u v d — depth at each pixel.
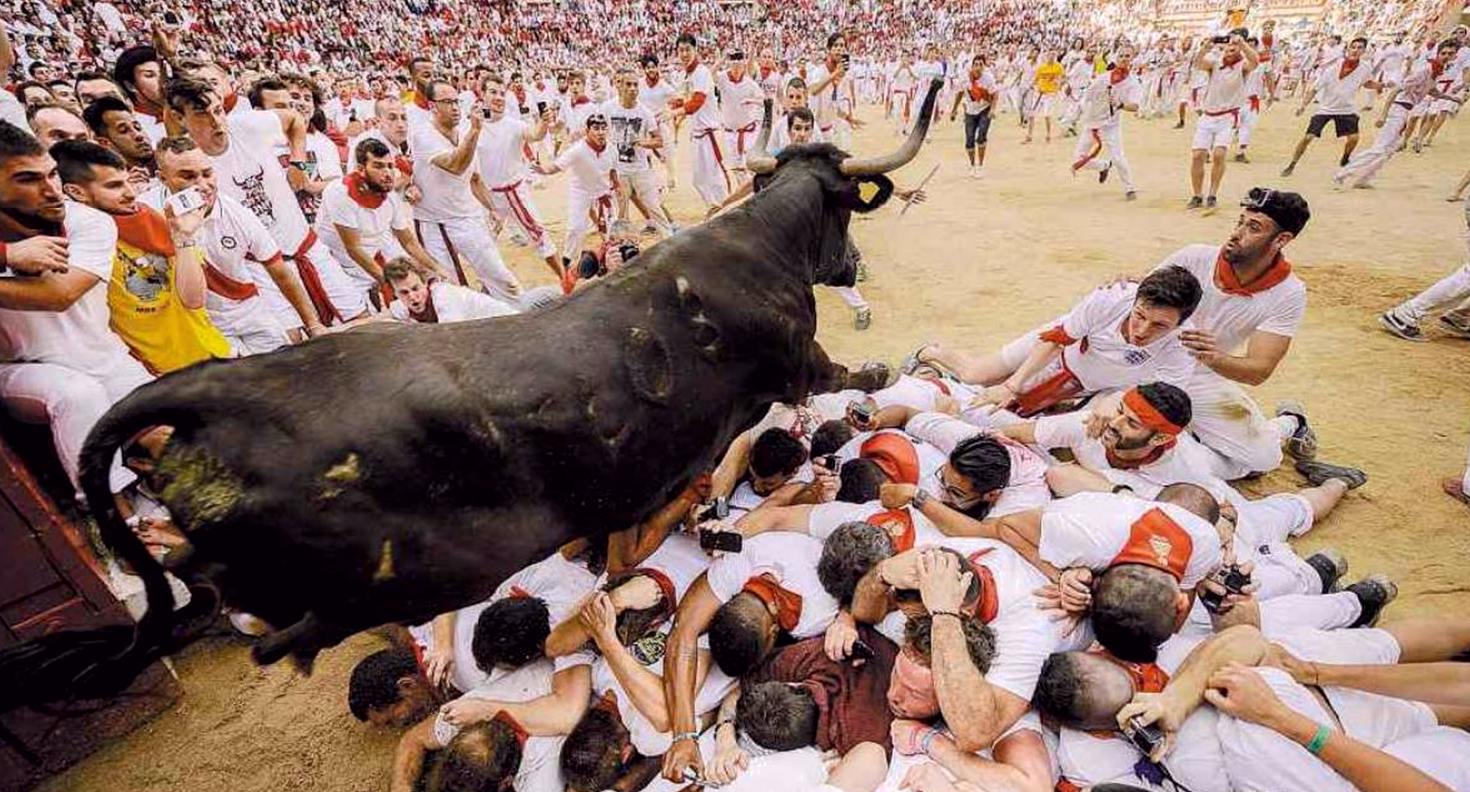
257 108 6.81
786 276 3.38
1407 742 2.36
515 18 39.38
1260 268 3.70
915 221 9.86
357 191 5.62
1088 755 2.52
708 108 9.35
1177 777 2.43
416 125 6.23
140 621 2.12
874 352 6.11
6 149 2.85
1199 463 3.67
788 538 3.21
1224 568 2.93
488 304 4.64
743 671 2.85
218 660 3.71
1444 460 4.38
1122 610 2.49
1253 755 2.30
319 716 3.42
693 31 42.22
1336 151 13.20
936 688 2.48
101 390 3.47
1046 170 12.95
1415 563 3.68
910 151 3.94
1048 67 15.58
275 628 2.16
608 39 40.09
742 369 2.98
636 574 3.10
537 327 2.45
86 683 2.12
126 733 3.36
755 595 2.94
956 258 8.28
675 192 12.34
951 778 2.44
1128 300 3.92
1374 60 16.64
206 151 5.06
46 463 3.69
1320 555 3.44
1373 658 2.74
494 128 7.23
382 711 3.14
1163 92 19.34
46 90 7.02
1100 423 3.64
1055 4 49.62
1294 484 4.27
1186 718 2.46
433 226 6.54
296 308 5.00
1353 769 2.21
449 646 3.21
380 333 2.31
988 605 2.76
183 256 3.79
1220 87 9.09
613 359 2.48
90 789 3.15
